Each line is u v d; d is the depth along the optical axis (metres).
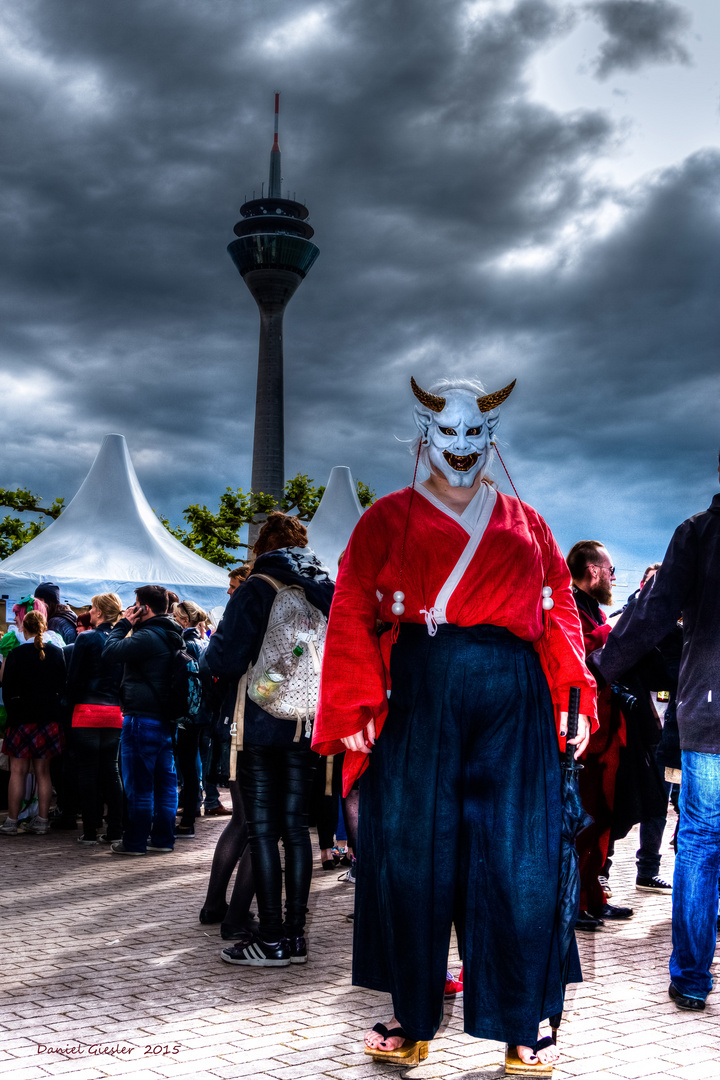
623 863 7.08
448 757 2.83
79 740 7.68
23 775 8.30
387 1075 2.89
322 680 2.90
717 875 3.67
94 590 13.33
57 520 15.08
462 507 2.98
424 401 3.00
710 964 3.63
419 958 2.80
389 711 2.92
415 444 3.08
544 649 2.99
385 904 2.87
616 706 4.83
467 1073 2.92
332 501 16.72
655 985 3.91
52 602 9.77
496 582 2.85
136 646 7.03
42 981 3.89
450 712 2.84
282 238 102.19
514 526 2.92
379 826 2.93
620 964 4.24
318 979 3.95
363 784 3.00
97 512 15.06
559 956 2.81
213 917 4.92
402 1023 2.83
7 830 8.24
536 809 2.82
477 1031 2.78
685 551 3.73
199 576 14.63
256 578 4.31
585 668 2.95
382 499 3.02
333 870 6.64
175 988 3.80
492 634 2.88
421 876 2.80
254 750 4.22
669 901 5.70
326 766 4.82
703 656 3.69
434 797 2.81
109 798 7.77
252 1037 3.23
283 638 4.21
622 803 4.91
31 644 8.21
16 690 8.21
